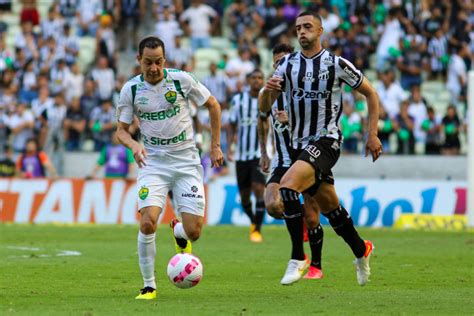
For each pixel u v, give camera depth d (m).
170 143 30.20
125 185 74.44
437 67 93.00
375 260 44.38
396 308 27.06
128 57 95.62
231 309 26.69
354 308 27.05
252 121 55.16
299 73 31.45
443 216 71.62
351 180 74.50
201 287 33.06
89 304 27.95
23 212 75.19
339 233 31.83
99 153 83.38
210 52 97.06
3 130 83.38
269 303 28.31
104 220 74.44
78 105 84.44
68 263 41.69
